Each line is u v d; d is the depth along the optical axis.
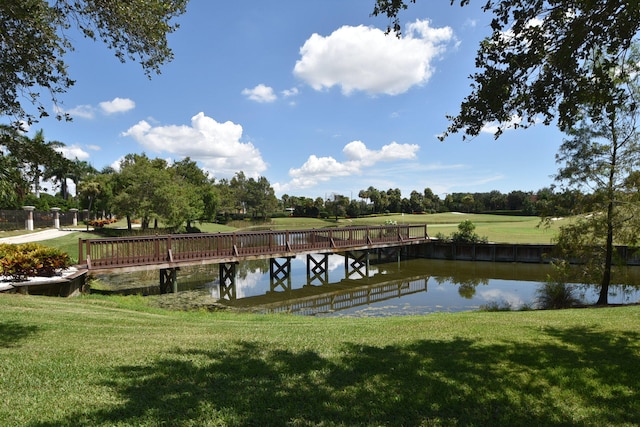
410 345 5.45
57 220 36.28
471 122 4.88
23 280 10.67
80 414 3.08
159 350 4.96
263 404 3.38
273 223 63.28
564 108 4.37
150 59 5.95
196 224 50.44
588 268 12.83
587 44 4.18
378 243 23.98
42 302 8.63
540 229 36.31
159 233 30.67
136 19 5.32
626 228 12.16
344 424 3.04
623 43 4.03
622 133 12.05
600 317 7.66
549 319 7.54
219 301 14.76
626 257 20.97
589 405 3.49
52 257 11.59
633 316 7.61
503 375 4.16
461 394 3.67
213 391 3.65
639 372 4.22
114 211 31.16
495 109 4.60
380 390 3.74
